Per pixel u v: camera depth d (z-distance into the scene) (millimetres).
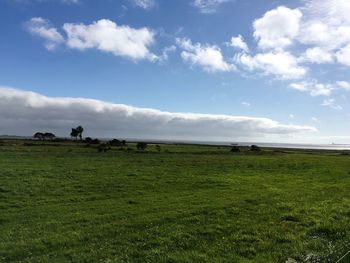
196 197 28344
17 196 27672
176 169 48750
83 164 51719
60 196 28234
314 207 23984
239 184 36188
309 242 16141
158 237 16875
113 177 38781
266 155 97375
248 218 21031
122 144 136000
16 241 16203
